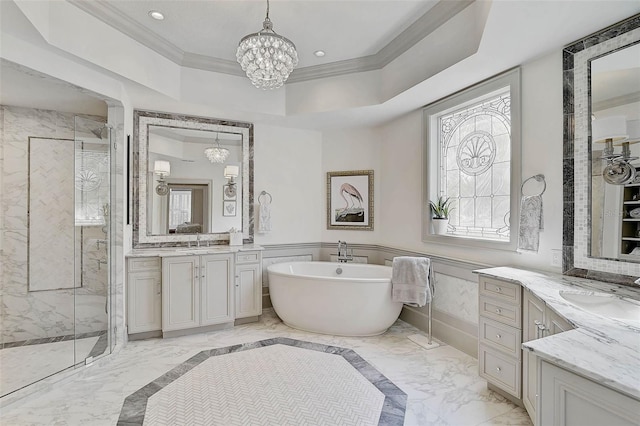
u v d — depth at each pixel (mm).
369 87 3553
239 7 2586
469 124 3234
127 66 2863
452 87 3049
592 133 2121
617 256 1995
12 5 1893
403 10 2625
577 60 2207
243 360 2920
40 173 3465
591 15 1916
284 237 4523
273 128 4445
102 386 2477
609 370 966
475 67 2635
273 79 2410
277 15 2697
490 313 2369
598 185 2092
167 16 2715
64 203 3547
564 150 2273
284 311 3699
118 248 3166
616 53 2000
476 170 3152
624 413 907
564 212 2273
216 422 2043
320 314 3496
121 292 3170
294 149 4578
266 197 4402
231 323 3756
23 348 3121
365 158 4508
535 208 2393
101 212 3127
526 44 2264
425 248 3666
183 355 3021
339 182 4641
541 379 1153
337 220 4652
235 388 2449
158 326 3414
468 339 3062
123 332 3191
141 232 3727
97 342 3090
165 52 3209
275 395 2352
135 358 2957
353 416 2109
